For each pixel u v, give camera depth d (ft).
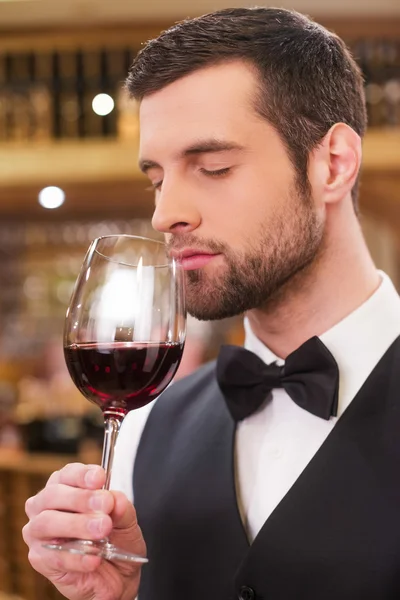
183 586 4.35
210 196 4.05
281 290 4.35
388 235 25.20
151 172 4.30
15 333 27.04
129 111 15.61
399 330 4.53
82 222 22.79
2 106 16.03
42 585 10.60
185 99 4.06
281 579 3.97
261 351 4.73
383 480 4.00
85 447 12.73
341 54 4.56
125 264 3.63
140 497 4.78
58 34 16.14
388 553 3.82
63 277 27.53
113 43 16.03
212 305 4.12
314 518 4.00
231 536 4.24
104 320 3.57
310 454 4.31
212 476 4.49
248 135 4.04
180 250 4.08
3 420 16.03
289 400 4.46
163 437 4.95
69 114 15.99
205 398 4.99
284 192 4.14
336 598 3.84
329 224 4.42
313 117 4.28
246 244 4.06
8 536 10.84
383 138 14.89
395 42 15.24
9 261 27.55
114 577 3.82
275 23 4.28
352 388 4.39
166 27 15.79
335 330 4.45
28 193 17.66
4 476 10.84
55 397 18.22
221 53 4.09
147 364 3.55
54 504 3.47
